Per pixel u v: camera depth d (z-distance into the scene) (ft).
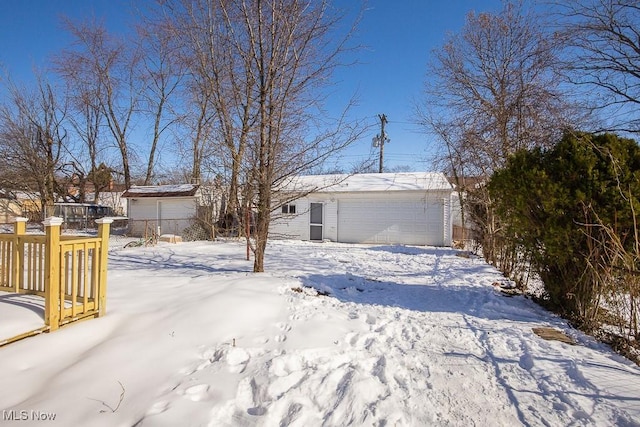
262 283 19.94
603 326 15.35
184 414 8.19
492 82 39.09
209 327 13.21
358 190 57.11
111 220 14.74
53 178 83.61
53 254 12.51
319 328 13.69
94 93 86.38
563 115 31.30
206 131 23.62
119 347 11.42
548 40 33.01
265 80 22.65
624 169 14.49
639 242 13.57
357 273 28.07
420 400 9.30
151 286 19.52
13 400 8.68
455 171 43.45
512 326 15.25
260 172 22.89
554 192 15.43
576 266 15.84
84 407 8.42
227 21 22.27
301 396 9.20
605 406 8.96
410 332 14.32
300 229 60.64
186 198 64.54
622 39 28.78
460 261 35.94
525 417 8.63
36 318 12.76
